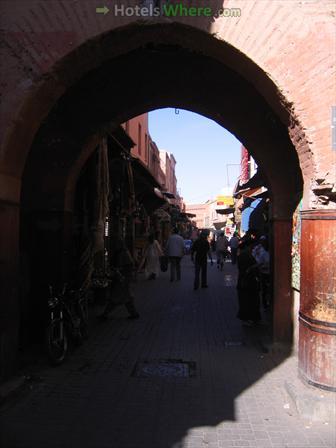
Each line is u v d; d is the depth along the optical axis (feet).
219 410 16.71
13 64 17.71
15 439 14.23
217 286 53.78
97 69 24.50
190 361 22.99
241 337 28.22
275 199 25.03
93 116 27.04
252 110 25.39
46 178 27.12
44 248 26.89
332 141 16.87
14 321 19.19
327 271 16.80
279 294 24.89
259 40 17.44
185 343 26.66
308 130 17.16
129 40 18.42
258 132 25.22
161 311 36.91
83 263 30.55
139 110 28.55
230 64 19.02
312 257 17.26
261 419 15.92
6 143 17.66
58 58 17.61
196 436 14.64
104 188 33.45
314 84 17.12
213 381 19.94
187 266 87.56
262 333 29.04
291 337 24.76
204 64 25.05
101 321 32.65
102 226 32.76
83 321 26.63
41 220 27.02
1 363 18.08
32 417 15.93
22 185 26.94
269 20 17.39
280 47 17.35
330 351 16.57
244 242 31.30
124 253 33.32
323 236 16.92
